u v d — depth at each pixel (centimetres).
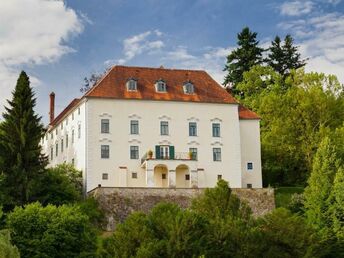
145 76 9369
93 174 8675
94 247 6262
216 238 5825
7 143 7781
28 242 6062
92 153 8725
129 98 8962
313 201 7706
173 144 9044
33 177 7694
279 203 8606
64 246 6172
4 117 7975
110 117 8875
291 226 6316
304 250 6244
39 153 7844
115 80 9156
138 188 8088
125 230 5694
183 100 9181
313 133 10125
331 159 8031
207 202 6319
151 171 8688
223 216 6191
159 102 9094
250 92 11669
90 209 7725
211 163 9131
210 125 9238
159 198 8119
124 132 8888
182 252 5550
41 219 6241
